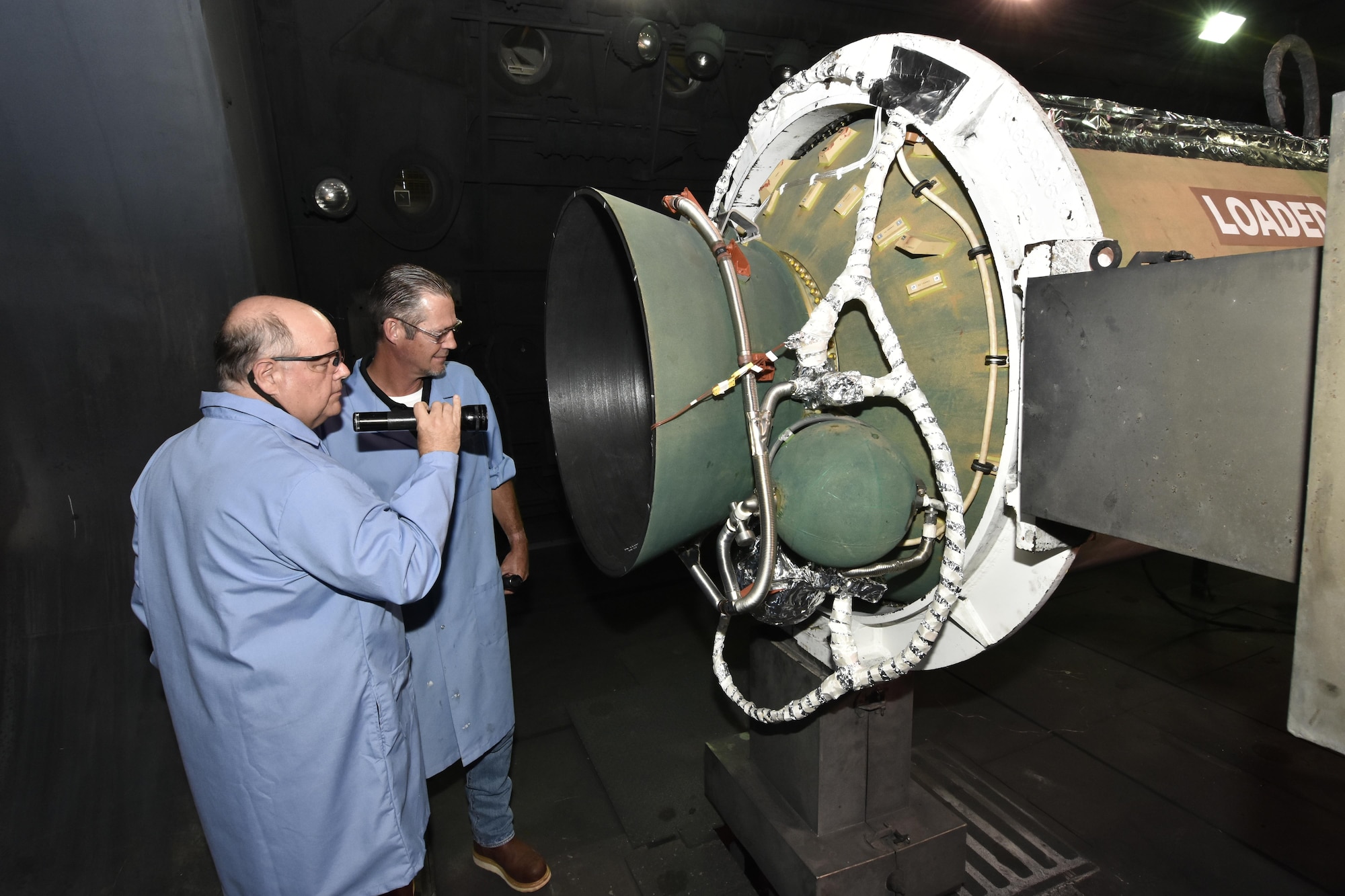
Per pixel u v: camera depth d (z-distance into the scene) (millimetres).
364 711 1268
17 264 1950
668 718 2619
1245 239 1487
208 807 1270
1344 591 641
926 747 2445
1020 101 1140
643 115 3707
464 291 3986
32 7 1652
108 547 2207
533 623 3361
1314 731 674
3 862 1869
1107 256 979
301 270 3580
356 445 1649
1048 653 3021
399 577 1159
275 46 3049
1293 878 1880
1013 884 1885
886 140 1236
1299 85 4844
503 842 1916
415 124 3393
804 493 1111
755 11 3502
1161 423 843
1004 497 1143
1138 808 2141
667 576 3789
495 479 1878
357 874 1286
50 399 2100
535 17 3244
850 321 1346
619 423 1632
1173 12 4203
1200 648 3043
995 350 1155
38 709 2068
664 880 1933
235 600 1157
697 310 1218
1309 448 692
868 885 1556
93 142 1863
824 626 1521
